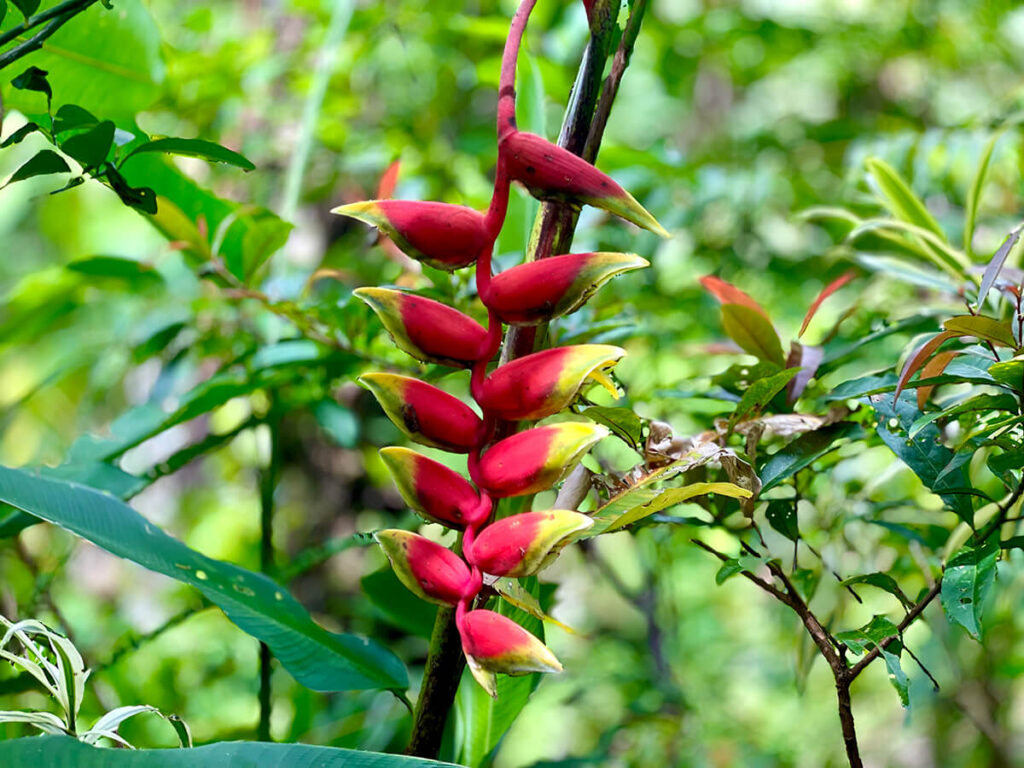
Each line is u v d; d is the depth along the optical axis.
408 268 1.35
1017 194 1.93
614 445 1.62
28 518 1.16
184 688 2.07
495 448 0.77
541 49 2.30
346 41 2.32
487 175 2.25
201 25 2.40
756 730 2.42
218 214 1.37
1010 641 1.80
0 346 2.00
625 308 1.53
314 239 2.29
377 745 1.43
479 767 1.08
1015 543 0.90
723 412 1.16
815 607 1.19
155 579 2.69
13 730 1.13
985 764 2.11
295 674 1.00
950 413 0.92
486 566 0.75
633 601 2.04
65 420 2.82
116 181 0.90
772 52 2.83
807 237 2.34
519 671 0.73
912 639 2.10
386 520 2.17
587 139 0.89
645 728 1.94
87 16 1.22
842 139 2.35
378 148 2.34
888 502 1.18
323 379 1.55
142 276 1.64
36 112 1.19
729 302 1.11
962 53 2.67
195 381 2.16
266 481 1.48
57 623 1.62
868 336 1.21
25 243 3.88
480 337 0.77
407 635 1.75
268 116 2.28
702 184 2.02
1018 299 0.92
